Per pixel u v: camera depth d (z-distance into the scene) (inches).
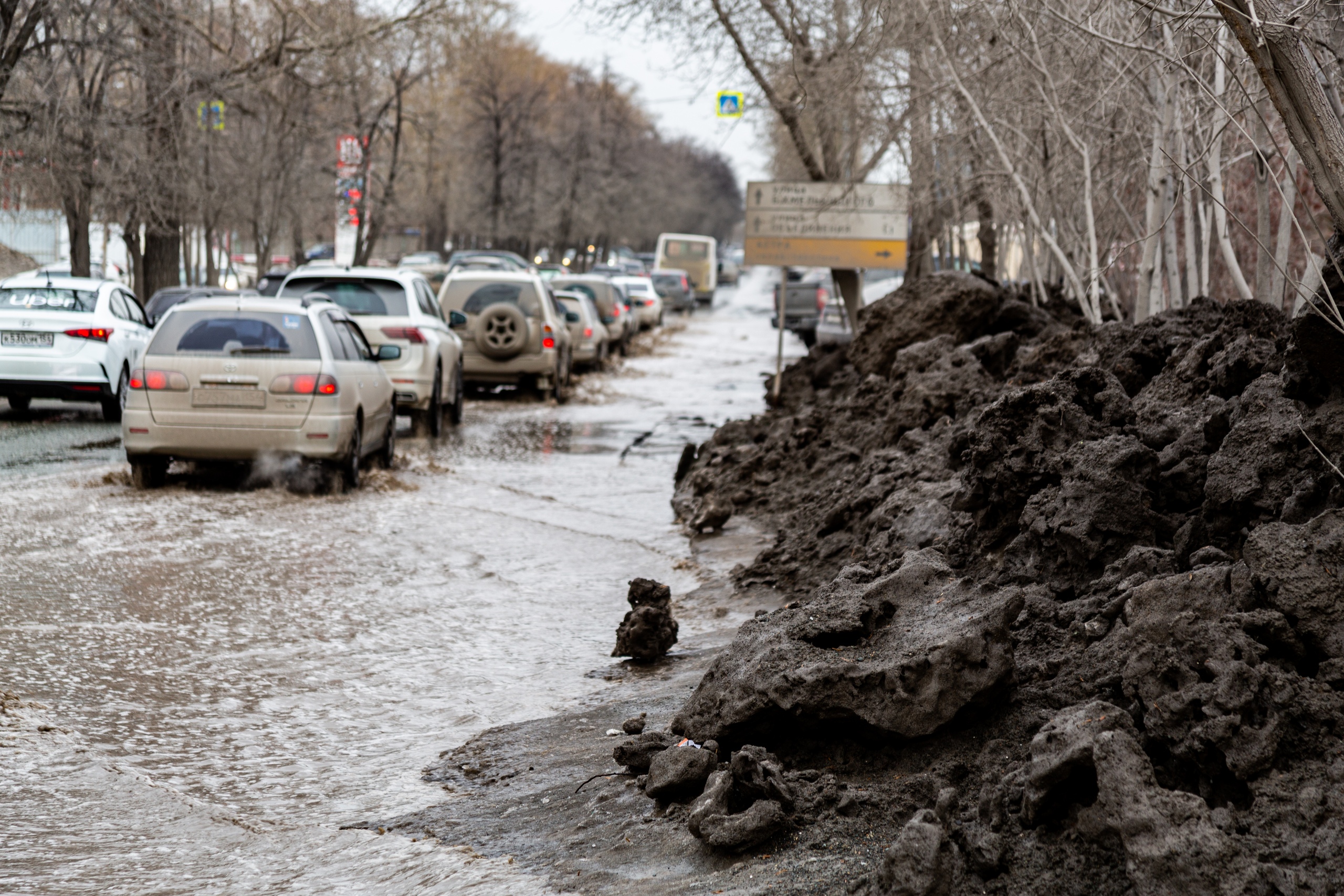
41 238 2123.5
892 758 223.8
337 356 648.4
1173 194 554.9
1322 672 193.0
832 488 521.3
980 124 588.4
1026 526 300.4
